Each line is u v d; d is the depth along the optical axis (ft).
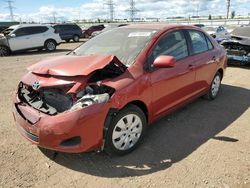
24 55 51.93
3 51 51.80
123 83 11.30
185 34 15.87
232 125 15.33
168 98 14.07
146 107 12.55
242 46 30.73
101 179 10.51
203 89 17.85
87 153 12.19
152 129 14.69
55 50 60.70
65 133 10.21
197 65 16.19
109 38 15.12
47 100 11.12
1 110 17.54
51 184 10.23
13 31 53.36
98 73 11.44
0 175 10.69
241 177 10.59
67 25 88.02
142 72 12.24
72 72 10.83
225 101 19.48
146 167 11.23
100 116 10.52
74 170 11.04
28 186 10.12
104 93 10.80
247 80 26.02
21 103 11.88
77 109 10.23
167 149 12.64
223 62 19.86
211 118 16.28
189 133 14.28
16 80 26.78
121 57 13.04
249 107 18.31
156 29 14.48
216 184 10.19
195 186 10.08
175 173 10.84
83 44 15.98
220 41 33.14
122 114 11.39
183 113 16.97
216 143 13.21
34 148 12.62
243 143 13.23
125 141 11.91
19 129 11.75
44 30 57.98
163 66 12.10
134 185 10.15
